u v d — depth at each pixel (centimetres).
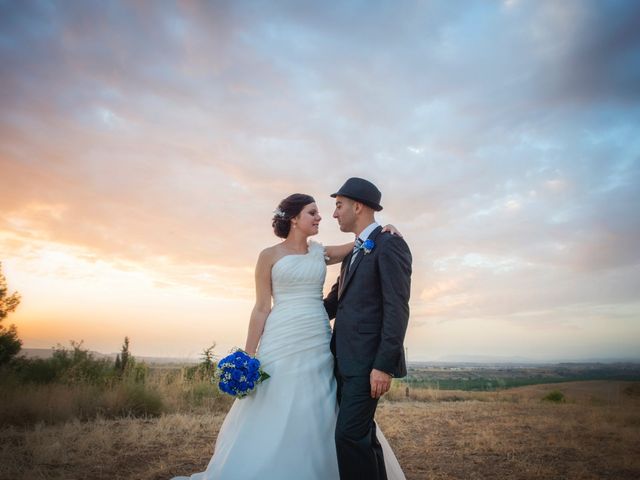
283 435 346
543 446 597
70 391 809
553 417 835
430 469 495
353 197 366
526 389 1462
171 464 485
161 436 609
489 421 785
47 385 874
